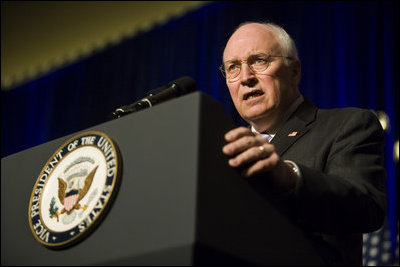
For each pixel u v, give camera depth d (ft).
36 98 42.09
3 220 8.11
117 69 38.73
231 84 12.31
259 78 12.00
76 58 41.55
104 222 6.88
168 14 38.19
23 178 8.27
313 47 31.27
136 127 7.23
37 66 43.45
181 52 36.17
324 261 7.98
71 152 7.68
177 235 6.25
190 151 6.61
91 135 7.61
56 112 40.37
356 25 30.71
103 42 40.88
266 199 7.32
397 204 25.58
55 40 43.52
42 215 7.46
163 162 6.77
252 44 12.25
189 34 36.32
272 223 7.25
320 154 9.78
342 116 10.34
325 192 7.94
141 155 7.00
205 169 6.57
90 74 40.01
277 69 12.09
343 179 8.54
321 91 30.07
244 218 6.86
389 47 29.32
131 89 37.35
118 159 7.09
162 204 6.53
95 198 7.02
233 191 6.87
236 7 34.76
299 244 7.55
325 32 31.32
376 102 28.40
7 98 43.65
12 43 45.09
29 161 8.37
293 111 11.26
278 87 11.98
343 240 8.98
